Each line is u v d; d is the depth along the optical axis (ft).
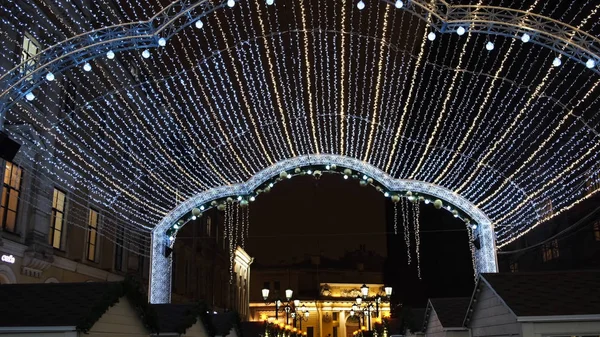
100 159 83.46
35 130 61.77
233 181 71.97
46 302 29.19
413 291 157.69
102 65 80.89
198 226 142.41
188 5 37.78
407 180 66.18
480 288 34.96
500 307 32.35
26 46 62.34
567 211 90.07
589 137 81.66
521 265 107.04
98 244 83.20
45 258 65.41
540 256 100.32
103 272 83.76
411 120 136.77
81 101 78.48
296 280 256.11
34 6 58.65
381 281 269.85
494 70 105.50
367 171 65.05
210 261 153.99
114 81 86.89
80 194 78.13
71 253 74.59
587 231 87.40
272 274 257.34
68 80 73.56
